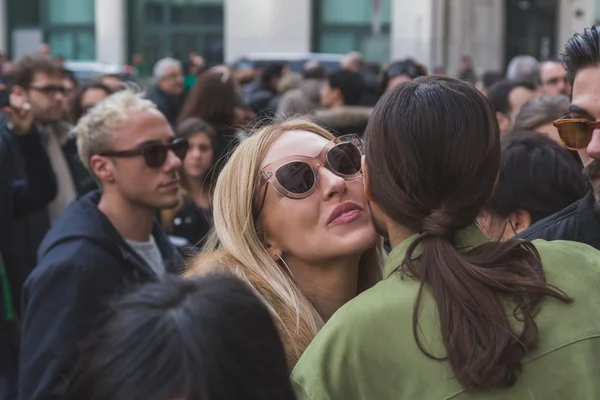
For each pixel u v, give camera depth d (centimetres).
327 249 183
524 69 749
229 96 524
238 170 189
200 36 2261
